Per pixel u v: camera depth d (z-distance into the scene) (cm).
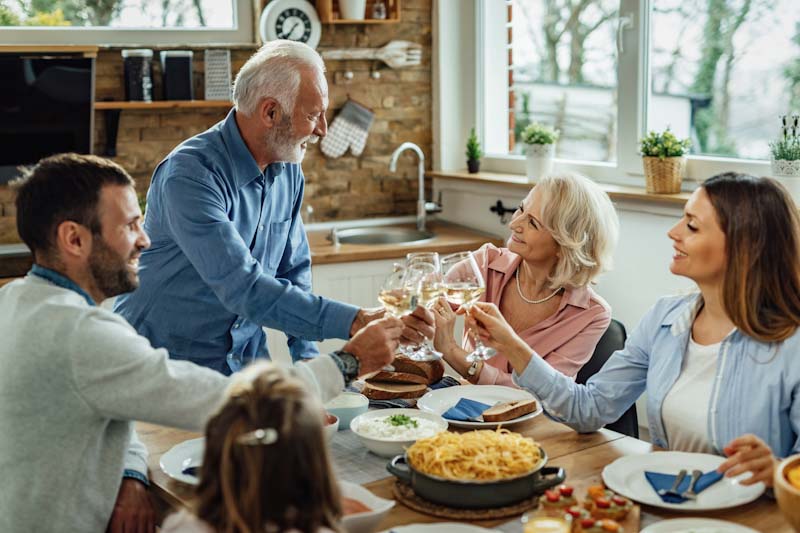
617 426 230
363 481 173
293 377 112
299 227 272
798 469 137
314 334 215
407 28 438
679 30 342
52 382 161
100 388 160
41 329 161
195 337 250
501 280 261
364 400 213
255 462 104
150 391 160
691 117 342
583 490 166
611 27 373
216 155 238
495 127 441
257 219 252
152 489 181
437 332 241
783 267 181
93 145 386
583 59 389
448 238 404
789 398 181
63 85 367
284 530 106
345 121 430
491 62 438
